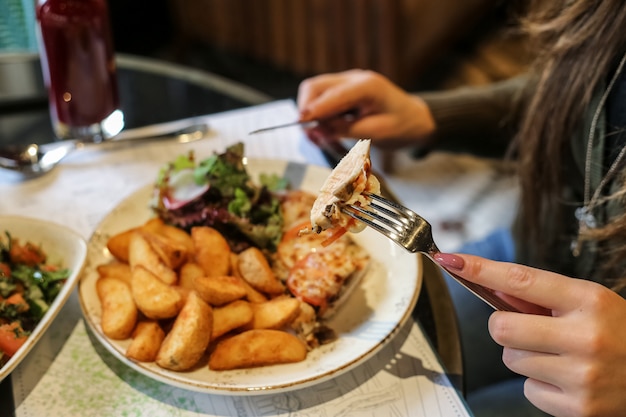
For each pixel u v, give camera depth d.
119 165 0.76
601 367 0.42
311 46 1.70
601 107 0.62
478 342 0.76
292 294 0.56
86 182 0.73
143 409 0.50
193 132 0.81
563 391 0.44
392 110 0.80
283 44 1.76
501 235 0.90
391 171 1.50
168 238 0.58
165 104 0.87
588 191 0.66
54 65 0.75
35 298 0.55
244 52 1.89
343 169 0.48
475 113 0.87
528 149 0.71
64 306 0.58
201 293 0.52
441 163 1.53
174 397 0.50
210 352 0.52
